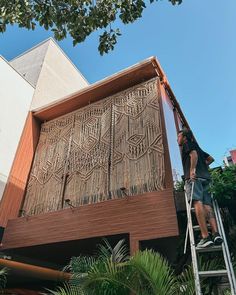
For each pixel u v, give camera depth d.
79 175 5.56
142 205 4.12
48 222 4.98
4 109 6.82
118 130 5.57
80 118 6.57
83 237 4.41
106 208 4.45
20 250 5.38
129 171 4.86
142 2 3.35
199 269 2.97
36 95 8.05
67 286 3.61
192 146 3.51
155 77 5.77
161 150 4.69
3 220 5.55
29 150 6.84
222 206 3.73
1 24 3.14
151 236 3.79
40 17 3.27
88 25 3.39
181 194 3.93
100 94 6.47
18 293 5.83
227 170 3.88
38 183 6.18
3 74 7.15
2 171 6.12
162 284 2.65
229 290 3.06
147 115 5.30
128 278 2.75
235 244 3.61
